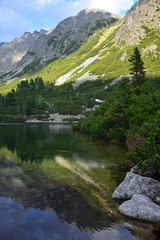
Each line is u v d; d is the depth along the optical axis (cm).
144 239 585
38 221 670
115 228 641
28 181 1105
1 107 14912
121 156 1852
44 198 867
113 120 2850
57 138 3400
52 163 1571
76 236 591
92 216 717
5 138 3284
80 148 2319
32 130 5294
